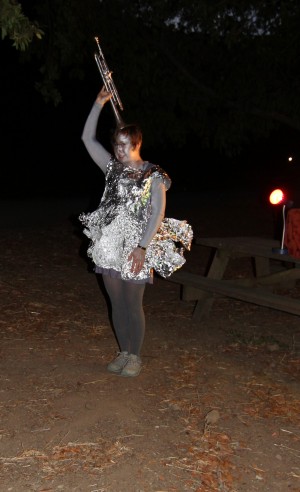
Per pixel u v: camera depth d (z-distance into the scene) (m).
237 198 19.45
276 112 11.26
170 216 14.70
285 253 5.90
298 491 3.60
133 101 11.34
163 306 6.98
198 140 27.62
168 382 4.88
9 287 7.20
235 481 3.64
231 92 11.42
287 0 10.23
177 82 11.39
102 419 4.21
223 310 6.95
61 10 9.17
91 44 10.91
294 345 5.92
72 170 25.06
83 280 7.88
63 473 3.60
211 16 10.12
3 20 5.76
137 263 4.46
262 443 4.07
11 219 13.77
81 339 5.70
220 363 5.36
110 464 3.71
